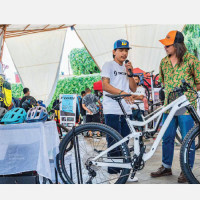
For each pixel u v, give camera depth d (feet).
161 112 9.68
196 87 11.28
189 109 9.33
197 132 9.16
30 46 35.60
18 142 9.02
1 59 25.53
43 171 8.74
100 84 33.76
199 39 62.69
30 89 36.96
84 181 10.50
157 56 32.65
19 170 8.91
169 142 11.89
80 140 10.36
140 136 9.63
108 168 11.12
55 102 24.73
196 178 9.42
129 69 11.62
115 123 11.37
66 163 10.68
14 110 9.66
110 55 33.35
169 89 11.46
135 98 10.70
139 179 11.68
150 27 31.60
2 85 11.57
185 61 11.23
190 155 10.50
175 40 11.23
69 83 75.41
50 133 10.07
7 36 33.17
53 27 31.81
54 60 36.65
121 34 32.40
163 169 12.03
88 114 29.84
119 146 9.66
